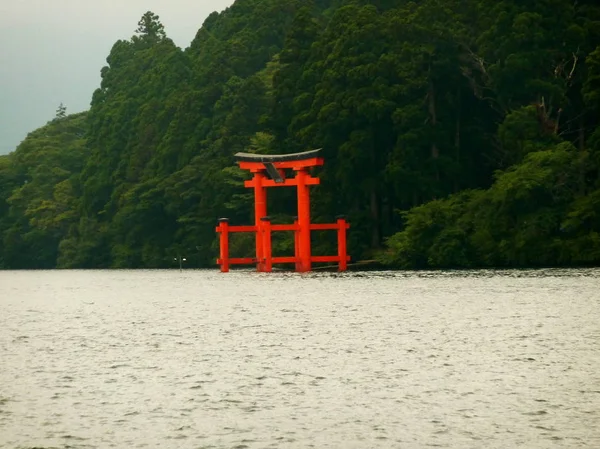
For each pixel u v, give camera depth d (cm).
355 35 11662
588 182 9769
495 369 3897
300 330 5206
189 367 4138
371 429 3116
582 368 3878
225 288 8912
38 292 9750
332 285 8538
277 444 2994
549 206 9581
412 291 7375
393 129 11275
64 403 3531
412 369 3944
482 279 8269
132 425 3225
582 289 6894
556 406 3312
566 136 11012
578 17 10894
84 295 8975
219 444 3008
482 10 11081
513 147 10319
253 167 11344
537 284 7431
